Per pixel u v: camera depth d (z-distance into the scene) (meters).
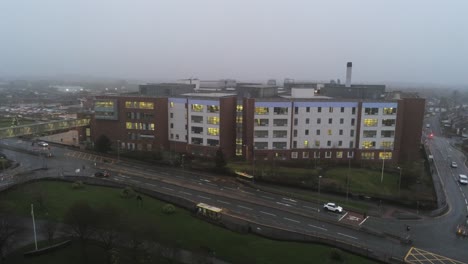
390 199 90.00
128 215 78.44
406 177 101.62
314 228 76.06
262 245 68.00
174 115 136.38
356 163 125.56
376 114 124.31
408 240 69.81
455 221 81.19
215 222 77.00
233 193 96.94
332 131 126.88
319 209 86.62
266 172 110.56
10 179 102.88
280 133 124.69
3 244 61.03
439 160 145.88
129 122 140.88
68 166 122.38
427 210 86.44
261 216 81.81
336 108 125.56
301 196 93.81
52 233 65.81
